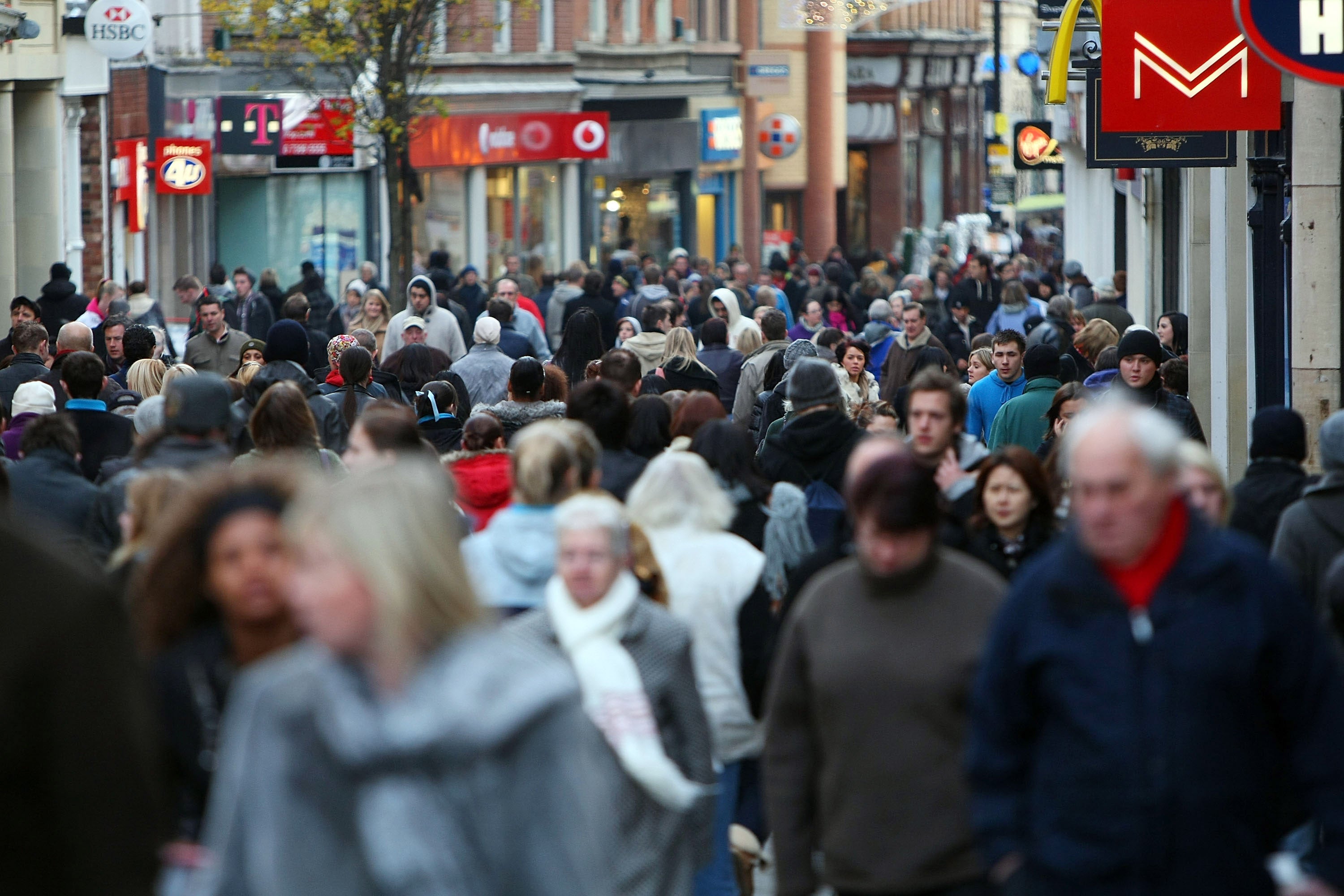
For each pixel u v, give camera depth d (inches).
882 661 646.5
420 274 3914.9
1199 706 528.7
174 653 595.5
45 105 3599.9
